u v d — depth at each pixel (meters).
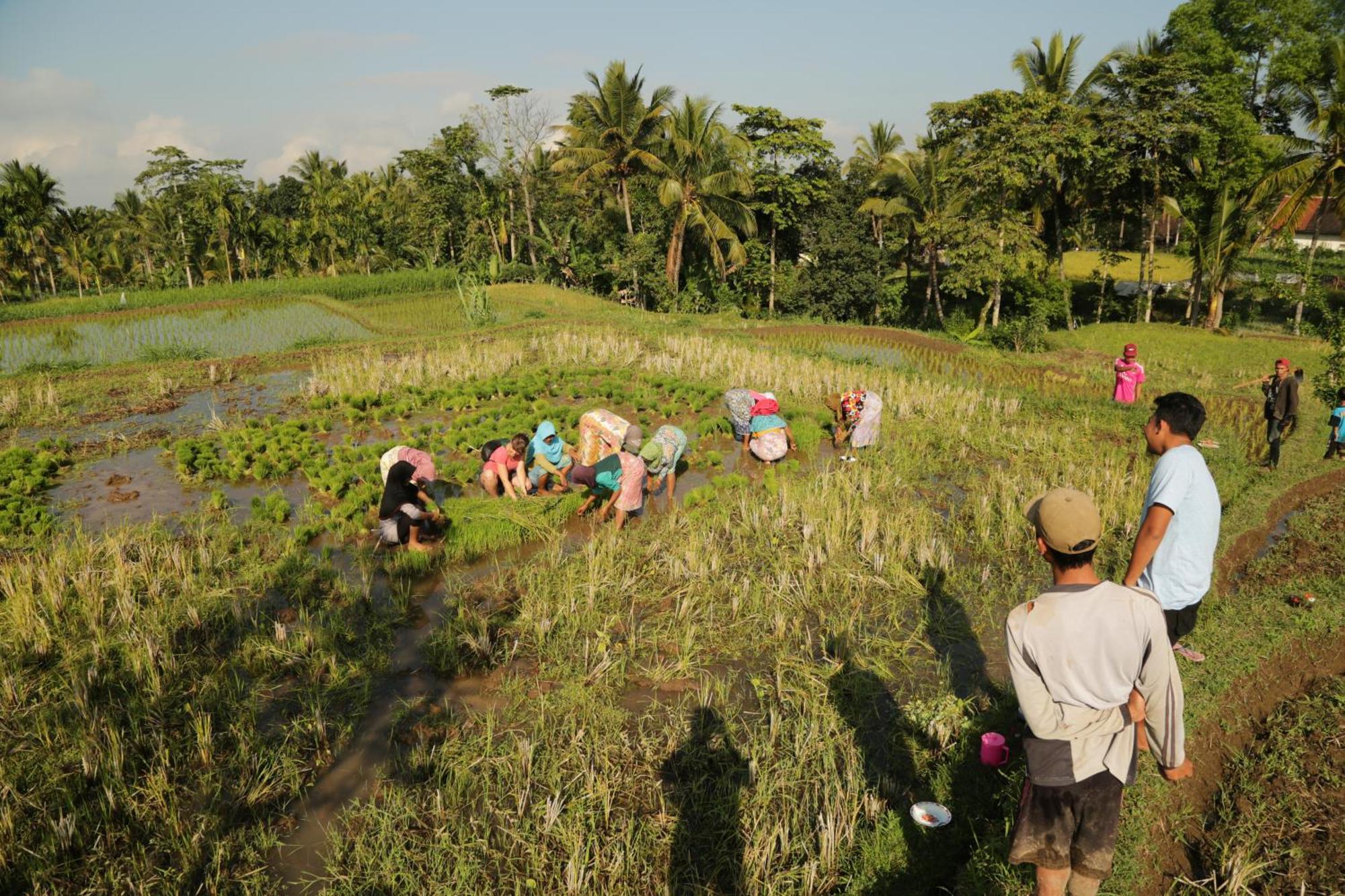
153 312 30.20
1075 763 3.07
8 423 13.72
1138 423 13.82
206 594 7.40
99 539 8.83
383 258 59.38
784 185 38.22
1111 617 2.97
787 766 5.07
